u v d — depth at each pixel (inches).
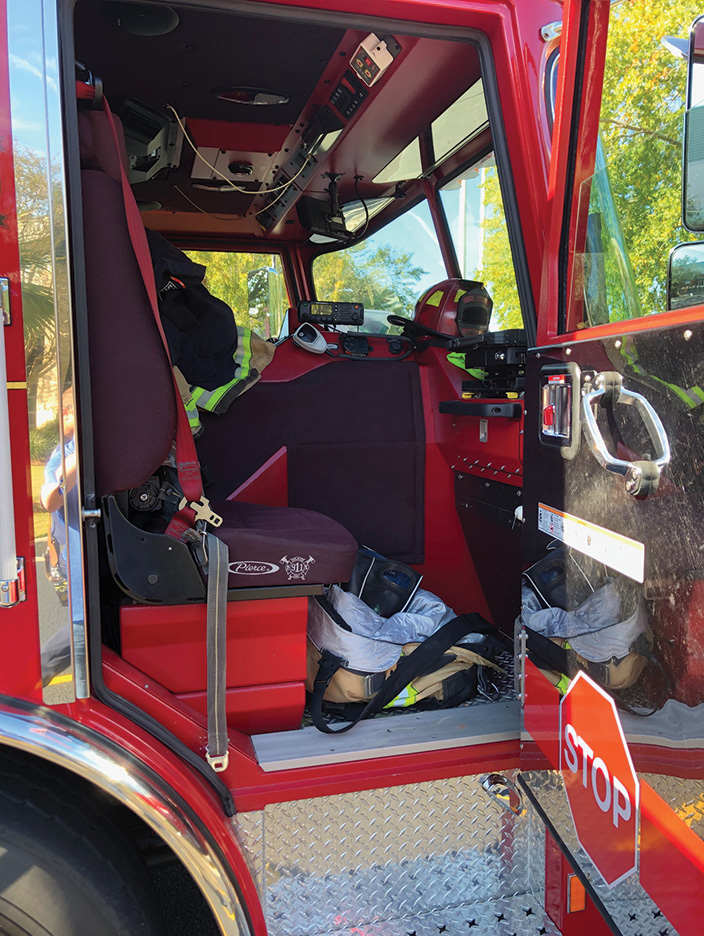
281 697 59.6
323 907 55.3
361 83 88.1
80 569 44.9
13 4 42.1
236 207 132.4
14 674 44.6
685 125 33.8
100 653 47.8
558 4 58.1
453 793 58.1
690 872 36.9
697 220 34.2
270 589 57.6
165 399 51.0
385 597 74.5
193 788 49.2
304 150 107.9
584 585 47.5
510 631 87.0
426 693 66.8
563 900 53.3
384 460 91.7
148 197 127.6
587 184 50.1
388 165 108.6
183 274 65.0
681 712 37.4
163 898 63.4
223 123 103.3
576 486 48.1
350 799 55.9
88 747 45.4
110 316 49.4
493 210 92.4
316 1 53.6
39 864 43.9
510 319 91.0
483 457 81.0
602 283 50.4
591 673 46.8
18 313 42.8
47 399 43.6
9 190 42.3
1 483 42.7
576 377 47.5
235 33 80.0
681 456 36.6
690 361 35.6
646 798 40.7
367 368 91.6
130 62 87.1
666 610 38.5
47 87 42.6
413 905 56.9
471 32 58.2
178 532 54.5
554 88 57.7
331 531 64.8
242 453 88.6
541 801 55.1
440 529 93.8
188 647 56.9
